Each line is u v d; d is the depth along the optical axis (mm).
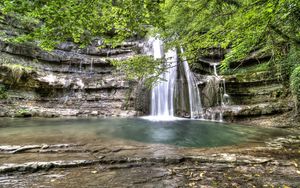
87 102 17047
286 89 13648
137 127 11109
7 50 15594
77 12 4738
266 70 14906
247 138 8328
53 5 4441
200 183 3689
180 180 3812
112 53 20953
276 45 6418
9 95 14023
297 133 9695
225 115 14492
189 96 17438
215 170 4352
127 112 16594
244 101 15352
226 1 6477
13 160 4430
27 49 16641
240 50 5086
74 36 5750
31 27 18203
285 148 6320
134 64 7234
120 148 5863
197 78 18094
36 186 3420
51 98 16094
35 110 14297
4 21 16750
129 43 21312
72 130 9094
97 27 5512
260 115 13477
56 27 5102
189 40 6438
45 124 10812
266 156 5328
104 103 17188
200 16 7277
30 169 4043
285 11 4031
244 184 3666
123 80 17641
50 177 3811
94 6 4832
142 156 5055
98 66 19609
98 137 7586
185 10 7855
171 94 17734
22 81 14781
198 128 11180
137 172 4184
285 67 13695
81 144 6172
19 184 3479
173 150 5832
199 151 5789
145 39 21031
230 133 9617
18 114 13188
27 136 7133
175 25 8477
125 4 4922
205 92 16828
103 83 17672
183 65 18328
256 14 3941
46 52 17750
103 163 4602
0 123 10422
